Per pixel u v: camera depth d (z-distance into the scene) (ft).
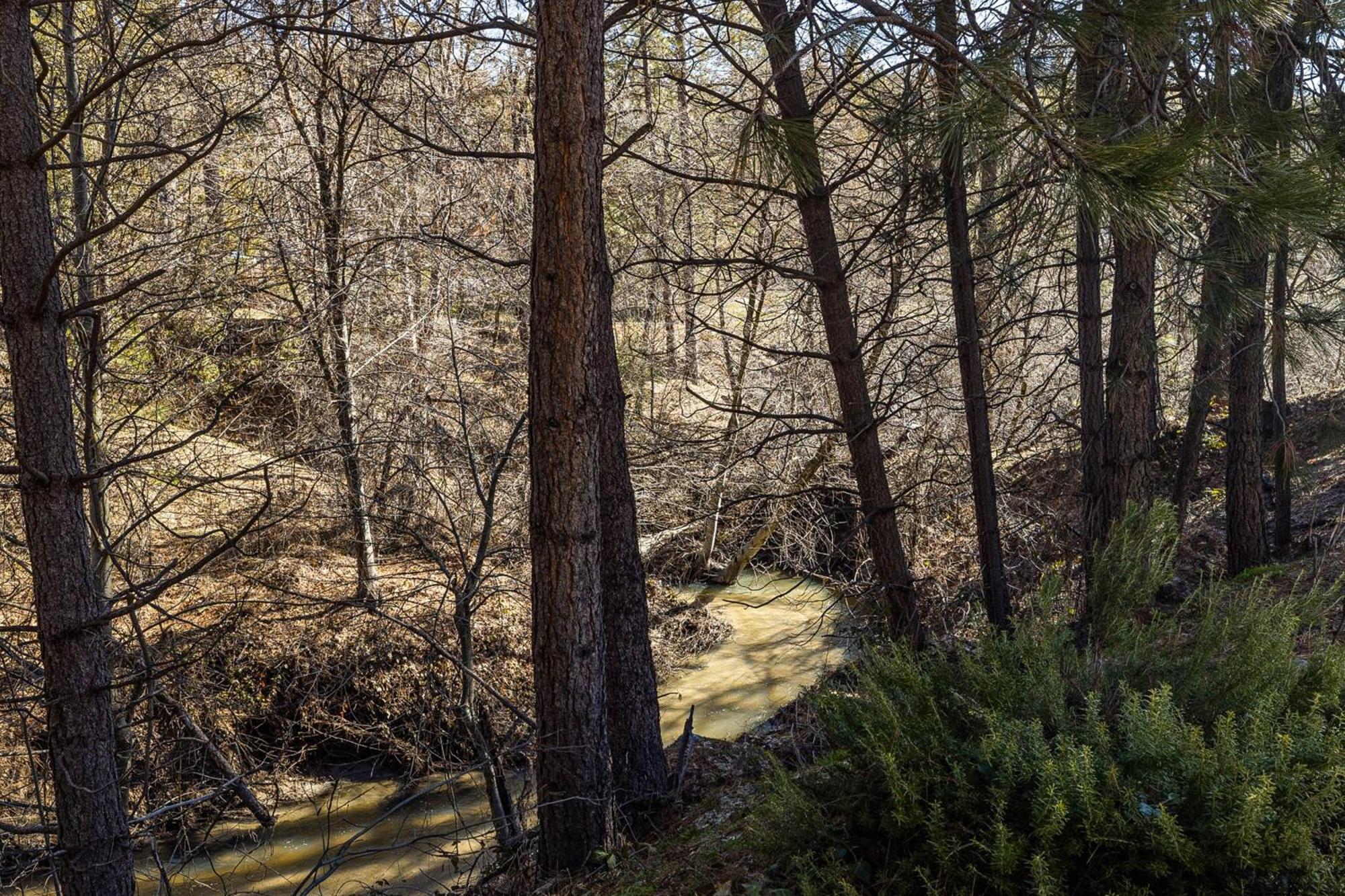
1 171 16.85
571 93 16.20
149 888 29.14
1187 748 12.09
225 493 38.68
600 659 18.67
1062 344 41.27
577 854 18.95
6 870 23.39
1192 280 22.09
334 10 19.65
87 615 17.65
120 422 30.66
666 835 19.93
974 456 25.29
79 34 31.99
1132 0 14.26
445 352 39.65
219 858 30.78
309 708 35.09
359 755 35.73
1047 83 16.92
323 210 36.14
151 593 18.06
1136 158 13.39
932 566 39.42
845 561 48.62
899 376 41.11
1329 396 42.50
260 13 28.25
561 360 17.21
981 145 16.30
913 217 24.73
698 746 24.85
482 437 37.37
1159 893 11.64
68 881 17.60
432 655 36.78
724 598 50.70
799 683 40.34
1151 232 13.85
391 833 32.04
